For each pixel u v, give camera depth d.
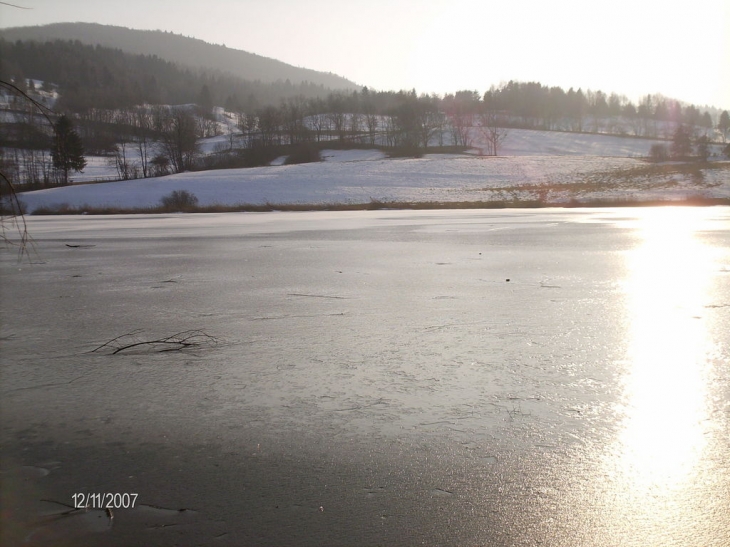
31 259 17.52
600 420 5.27
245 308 10.06
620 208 45.75
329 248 18.95
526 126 158.50
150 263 16.14
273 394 6.00
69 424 5.34
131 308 10.24
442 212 41.81
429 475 4.35
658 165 78.12
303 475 4.38
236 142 132.00
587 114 177.00
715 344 7.58
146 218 40.31
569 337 7.97
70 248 20.53
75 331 8.70
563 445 4.79
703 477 4.30
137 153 111.12
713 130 166.25
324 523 3.79
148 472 4.47
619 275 12.96
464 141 130.75
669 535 3.65
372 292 11.32
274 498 4.09
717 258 15.52
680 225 26.72
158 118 106.81
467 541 3.60
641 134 153.88
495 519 3.82
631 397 5.80
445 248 18.42
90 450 4.84
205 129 160.50
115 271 14.74
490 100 174.88
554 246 18.62
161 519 3.88
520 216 35.19
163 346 7.81
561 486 4.19
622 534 3.66
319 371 6.69
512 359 7.03
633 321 8.83
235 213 46.00
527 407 5.57
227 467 4.52
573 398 5.79
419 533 3.68
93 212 50.34
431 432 5.05
